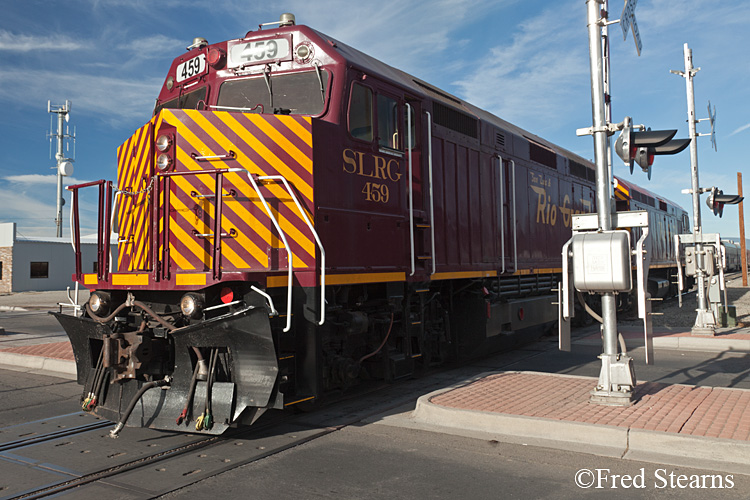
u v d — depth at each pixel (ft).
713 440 14.48
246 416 16.38
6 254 110.11
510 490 12.92
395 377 22.47
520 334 35.55
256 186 16.93
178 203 18.81
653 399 19.13
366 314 21.06
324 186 19.35
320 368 18.47
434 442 16.51
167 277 17.58
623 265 17.72
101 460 15.43
